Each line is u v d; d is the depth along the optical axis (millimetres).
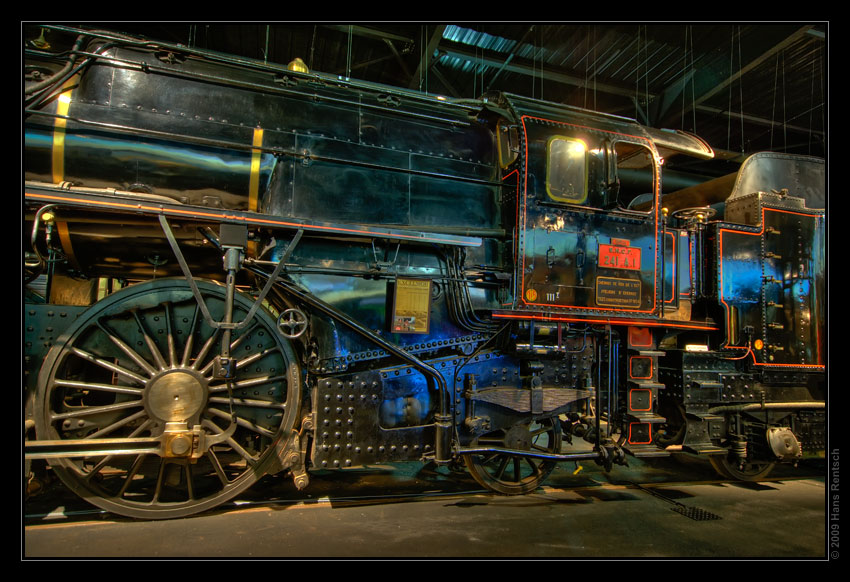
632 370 3555
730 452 3963
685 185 6301
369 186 3254
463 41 6957
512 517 2998
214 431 2785
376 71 7922
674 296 3916
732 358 3918
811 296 4254
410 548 2490
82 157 2697
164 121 2852
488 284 3461
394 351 3037
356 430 2967
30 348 2672
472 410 3186
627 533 2822
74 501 3010
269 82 3148
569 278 3385
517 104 3518
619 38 6566
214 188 2965
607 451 3334
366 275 3104
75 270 3348
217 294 2871
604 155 3613
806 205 4551
